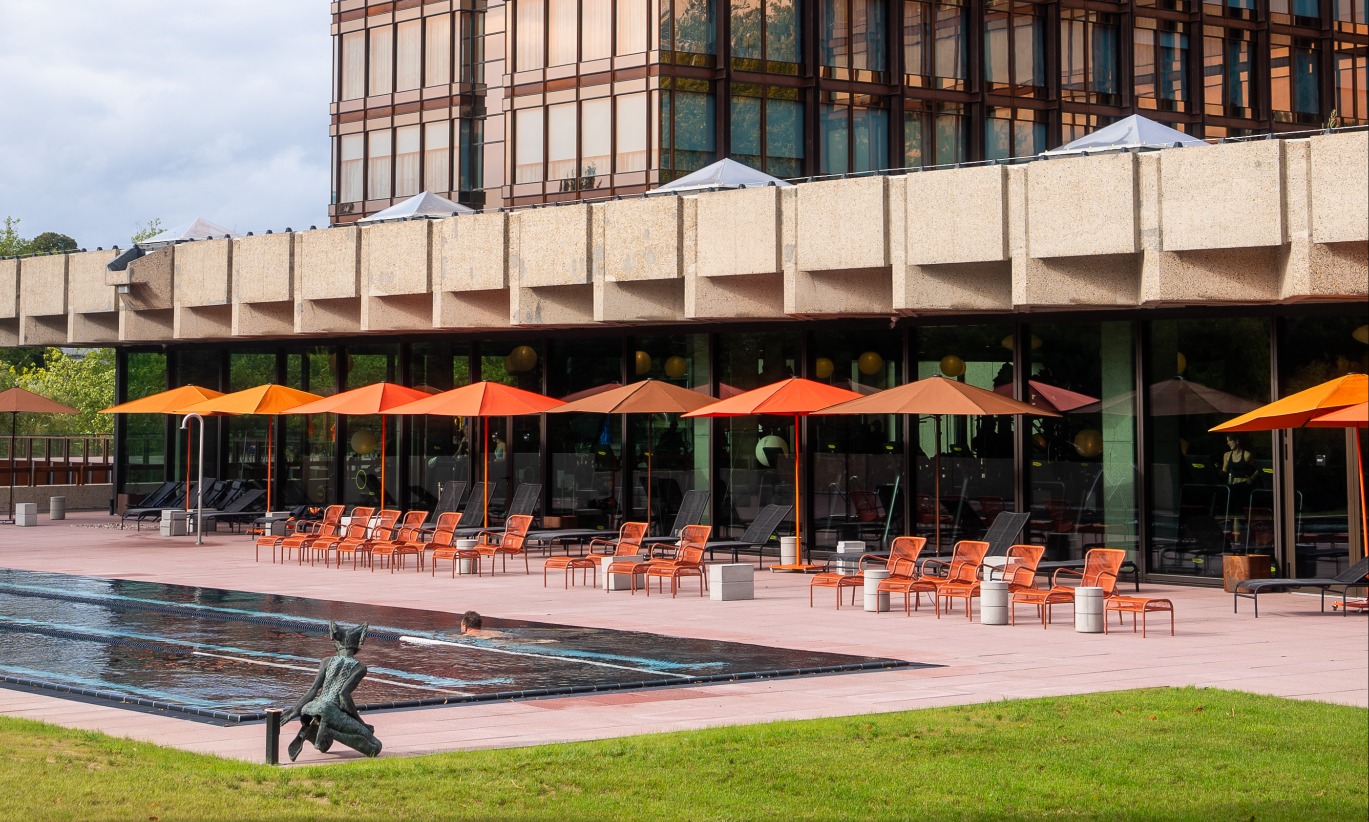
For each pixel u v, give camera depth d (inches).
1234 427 864.3
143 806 365.1
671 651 682.8
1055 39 2053.4
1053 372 1106.1
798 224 1091.3
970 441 1142.3
